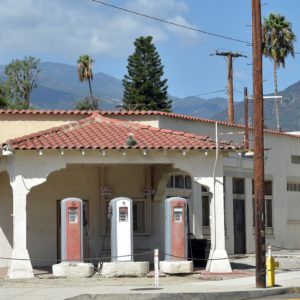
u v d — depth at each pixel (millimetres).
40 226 26828
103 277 22828
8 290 19297
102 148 23141
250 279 22453
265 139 36938
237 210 34438
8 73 83625
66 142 23328
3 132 27469
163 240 28156
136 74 68938
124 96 69562
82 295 17844
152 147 23453
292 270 26125
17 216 22812
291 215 39406
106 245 27375
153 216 28219
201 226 31328
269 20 65062
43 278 22531
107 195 27750
